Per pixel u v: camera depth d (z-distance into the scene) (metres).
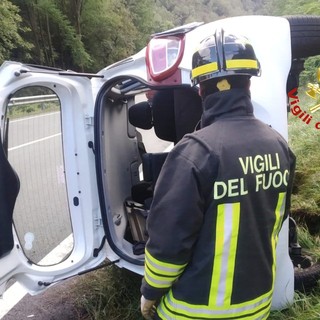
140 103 2.97
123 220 2.90
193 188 1.22
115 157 2.87
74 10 26.78
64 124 2.38
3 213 2.11
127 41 31.06
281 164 1.36
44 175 2.51
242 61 1.29
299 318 2.07
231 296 1.33
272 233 1.39
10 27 18.48
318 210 3.01
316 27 2.47
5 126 2.16
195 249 1.32
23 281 2.35
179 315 1.38
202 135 1.28
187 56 2.03
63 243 2.74
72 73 2.32
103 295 2.66
